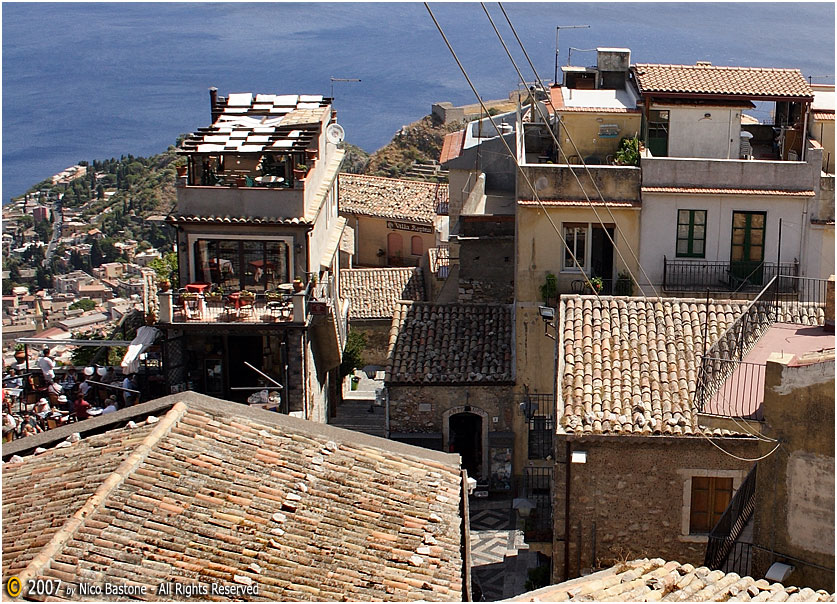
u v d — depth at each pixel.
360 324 51.72
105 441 20.19
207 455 19.73
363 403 45.44
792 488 18.06
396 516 19.53
